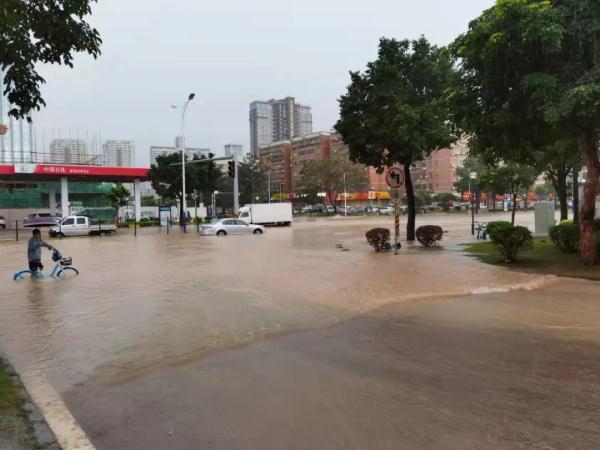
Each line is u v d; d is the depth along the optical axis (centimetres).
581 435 409
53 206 6400
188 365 629
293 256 2030
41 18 600
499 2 1289
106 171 5553
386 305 994
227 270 1603
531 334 746
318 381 553
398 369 589
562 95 1249
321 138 13375
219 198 10625
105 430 440
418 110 2242
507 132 1523
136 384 563
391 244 2350
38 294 1208
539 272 1424
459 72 1589
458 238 2778
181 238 3516
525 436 408
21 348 726
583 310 921
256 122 17438
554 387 520
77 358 673
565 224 1772
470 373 569
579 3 1260
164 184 5678
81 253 2400
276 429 431
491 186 2931
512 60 1391
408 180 2573
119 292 1217
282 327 822
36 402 510
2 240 3669
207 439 416
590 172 1464
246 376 578
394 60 2402
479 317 870
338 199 11725
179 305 1031
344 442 403
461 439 404
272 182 13988
